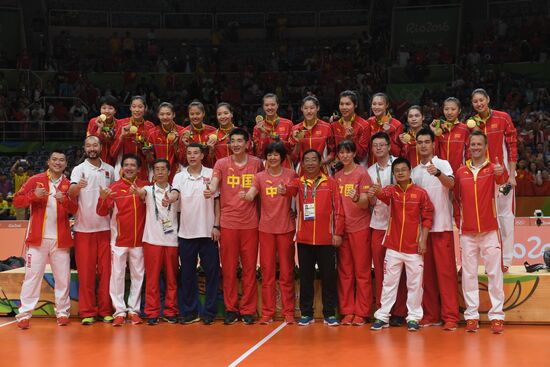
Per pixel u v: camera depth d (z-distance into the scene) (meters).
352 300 8.05
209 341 7.12
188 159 8.15
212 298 8.15
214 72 23.81
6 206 15.27
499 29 23.27
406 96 21.73
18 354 6.64
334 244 7.89
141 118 8.73
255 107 22.50
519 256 11.40
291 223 8.10
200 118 8.59
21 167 16.41
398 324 7.89
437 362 6.16
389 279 7.73
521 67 21.77
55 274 8.22
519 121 19.03
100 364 6.22
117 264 8.20
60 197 7.97
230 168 8.16
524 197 14.72
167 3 25.69
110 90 22.33
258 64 23.78
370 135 8.38
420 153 7.85
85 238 8.25
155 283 8.15
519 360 6.20
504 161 8.12
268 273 8.07
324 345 6.88
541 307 7.79
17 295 8.75
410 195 7.64
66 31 24.48
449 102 8.06
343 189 7.97
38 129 20.16
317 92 22.23
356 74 22.91
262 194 8.05
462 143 8.05
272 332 7.55
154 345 6.97
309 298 8.00
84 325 8.12
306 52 24.75
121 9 25.48
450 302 7.71
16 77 22.36
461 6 23.47
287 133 8.62
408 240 7.64
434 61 22.53
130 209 8.20
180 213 8.20
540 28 22.31
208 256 8.14
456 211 7.83
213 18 25.66
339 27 25.34
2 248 12.70
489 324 7.88
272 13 25.58
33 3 24.38
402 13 24.02
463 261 7.64
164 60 23.91
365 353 6.53
